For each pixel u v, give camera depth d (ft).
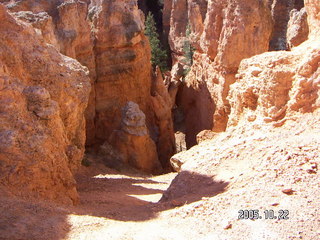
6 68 35.04
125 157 73.41
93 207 34.22
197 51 103.24
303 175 26.78
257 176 28.58
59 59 46.34
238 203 25.98
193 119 105.81
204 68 91.76
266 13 72.38
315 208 23.47
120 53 85.66
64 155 34.86
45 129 33.94
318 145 29.48
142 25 91.04
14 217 25.40
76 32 75.20
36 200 29.37
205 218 25.39
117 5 83.51
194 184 33.12
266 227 22.75
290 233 21.85
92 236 24.32
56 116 35.17
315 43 39.32
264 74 37.50
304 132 32.32
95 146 84.64
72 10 74.08
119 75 86.22
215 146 39.32
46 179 31.40
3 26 39.70
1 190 28.27
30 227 24.59
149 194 46.73
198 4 111.55
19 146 30.63
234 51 73.20
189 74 112.88
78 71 47.91
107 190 47.24
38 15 59.52
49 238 23.59
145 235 24.30
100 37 83.61
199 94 98.48
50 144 33.09
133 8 86.58
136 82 89.56
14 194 28.76
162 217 27.45
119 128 76.69
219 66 78.07
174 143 98.07
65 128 43.88
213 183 31.76
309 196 24.67
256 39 71.77
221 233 23.09
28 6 73.10
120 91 87.30
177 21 137.49
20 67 38.45
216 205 26.58
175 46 137.39
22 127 31.65
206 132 79.77
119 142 73.87
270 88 36.22
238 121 41.88
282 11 98.37
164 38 158.81
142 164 74.18
